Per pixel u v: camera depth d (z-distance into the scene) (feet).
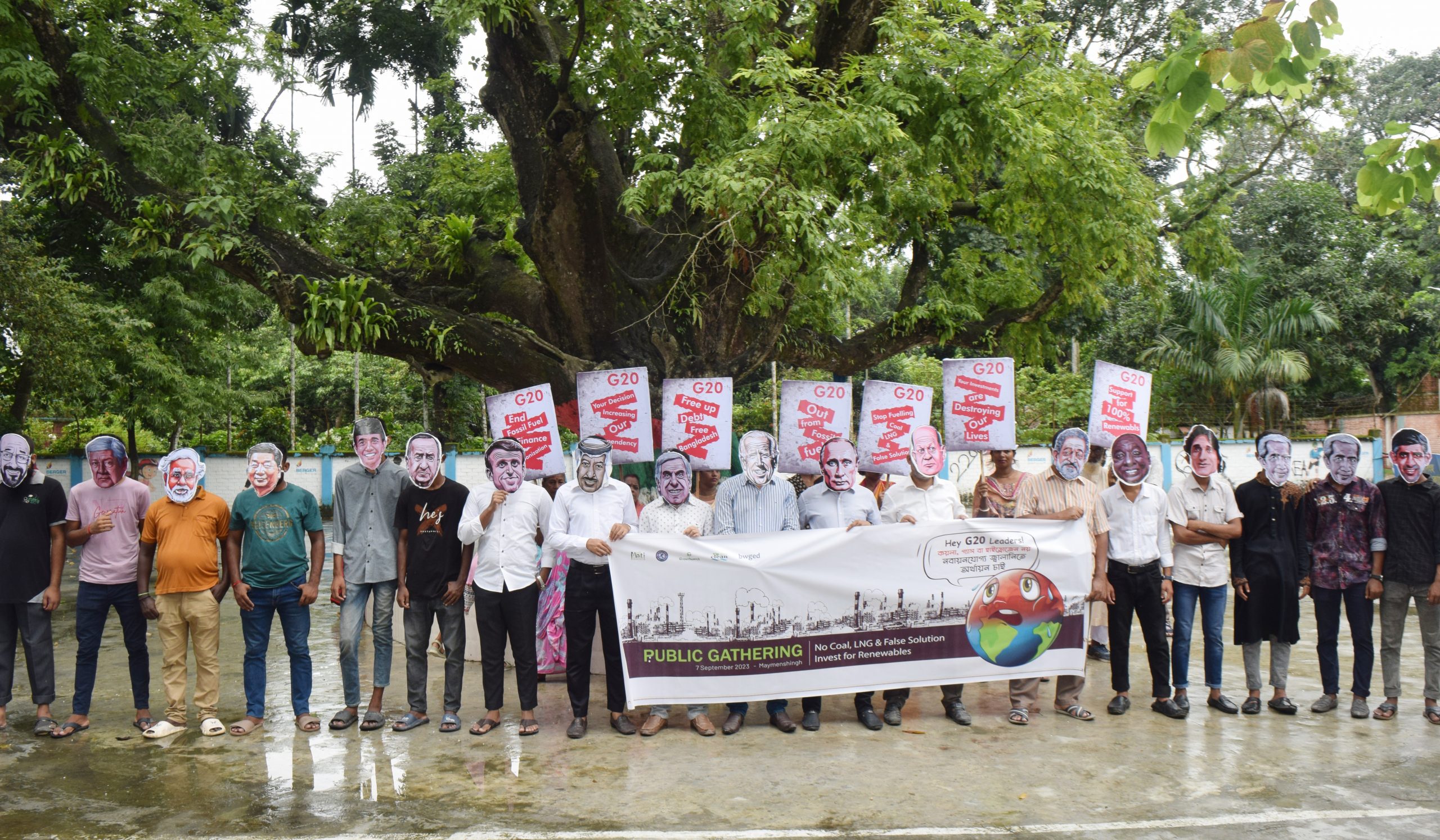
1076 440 22.49
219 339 78.43
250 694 21.39
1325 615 22.25
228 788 17.54
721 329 35.47
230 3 49.78
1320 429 97.50
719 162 31.68
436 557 21.34
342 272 32.45
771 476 21.85
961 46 35.45
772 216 30.25
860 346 43.21
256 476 21.20
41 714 21.24
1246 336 84.94
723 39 36.73
